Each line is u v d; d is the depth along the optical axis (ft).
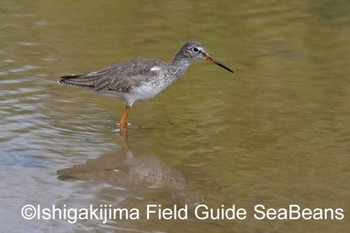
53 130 50.31
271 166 46.93
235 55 62.95
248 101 55.72
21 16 68.08
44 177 44.47
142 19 69.15
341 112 54.19
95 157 47.39
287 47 64.90
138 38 65.05
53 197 42.45
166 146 49.26
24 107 52.85
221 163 47.26
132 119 53.06
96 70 58.34
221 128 51.83
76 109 53.83
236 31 67.46
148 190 44.06
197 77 59.52
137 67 51.55
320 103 55.52
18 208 41.06
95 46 63.10
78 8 70.69
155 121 52.90
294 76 59.67
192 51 52.80
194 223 40.75
